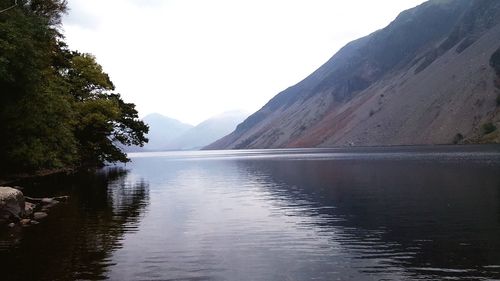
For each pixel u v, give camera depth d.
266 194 34.69
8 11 35.44
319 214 24.19
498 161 62.12
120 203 29.56
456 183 36.56
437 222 20.77
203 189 39.75
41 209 26.48
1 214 21.41
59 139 48.66
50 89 43.59
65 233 19.25
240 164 93.44
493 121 182.50
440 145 176.25
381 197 30.44
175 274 13.33
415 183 38.25
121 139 76.75
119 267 14.01
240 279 12.84
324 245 16.84
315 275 13.10
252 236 18.67
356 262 14.39
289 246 16.78
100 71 70.12
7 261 14.64
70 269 13.76
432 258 14.67
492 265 13.74
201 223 21.84
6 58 32.16
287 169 67.50
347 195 32.31
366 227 20.17
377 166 63.66
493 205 24.95
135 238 18.31
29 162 43.81
